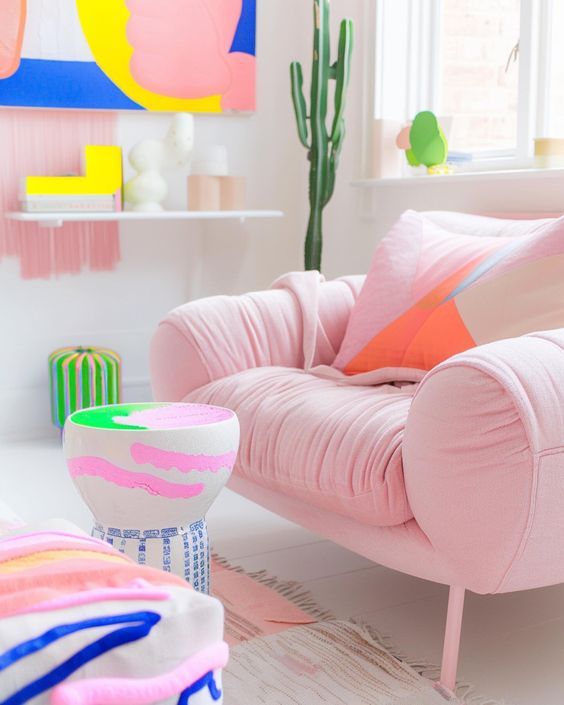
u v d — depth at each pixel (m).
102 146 3.05
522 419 1.29
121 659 0.57
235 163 3.51
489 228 2.19
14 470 2.88
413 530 1.52
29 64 3.09
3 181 3.14
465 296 1.90
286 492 1.80
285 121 3.58
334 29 3.42
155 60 3.27
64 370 3.10
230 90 3.40
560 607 1.85
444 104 3.22
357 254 3.40
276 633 1.69
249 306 2.21
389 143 3.22
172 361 2.15
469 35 3.08
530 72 2.76
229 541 2.24
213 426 1.43
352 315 2.19
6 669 0.53
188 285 3.52
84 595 0.58
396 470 1.50
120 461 1.40
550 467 1.31
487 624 1.76
